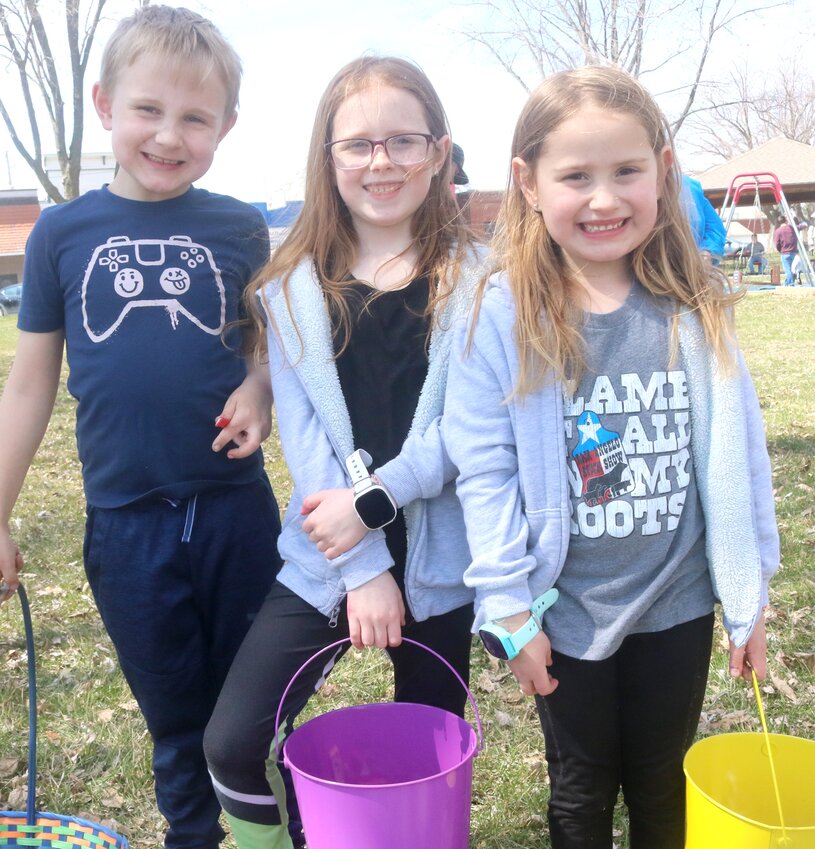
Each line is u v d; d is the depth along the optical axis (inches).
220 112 81.3
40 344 82.4
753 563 71.4
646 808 77.7
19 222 1601.9
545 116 71.4
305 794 65.4
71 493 250.4
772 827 59.2
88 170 1408.7
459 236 79.1
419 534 75.5
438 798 63.5
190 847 86.7
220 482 81.8
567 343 70.9
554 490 71.4
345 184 76.9
